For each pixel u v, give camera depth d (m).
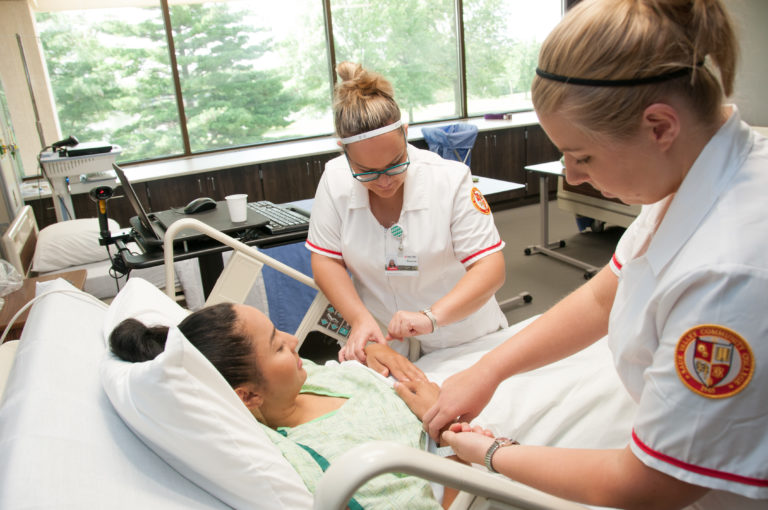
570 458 0.77
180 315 1.36
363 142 1.30
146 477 0.81
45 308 1.22
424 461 0.65
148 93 5.09
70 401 0.89
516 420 1.33
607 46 0.59
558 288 3.84
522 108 6.84
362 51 5.83
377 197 1.57
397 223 1.55
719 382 0.59
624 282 0.79
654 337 0.71
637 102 0.60
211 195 4.70
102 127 5.02
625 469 0.70
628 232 1.01
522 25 6.50
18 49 4.34
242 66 5.38
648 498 0.68
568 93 0.63
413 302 1.67
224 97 5.38
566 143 0.67
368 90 1.34
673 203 0.68
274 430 1.16
